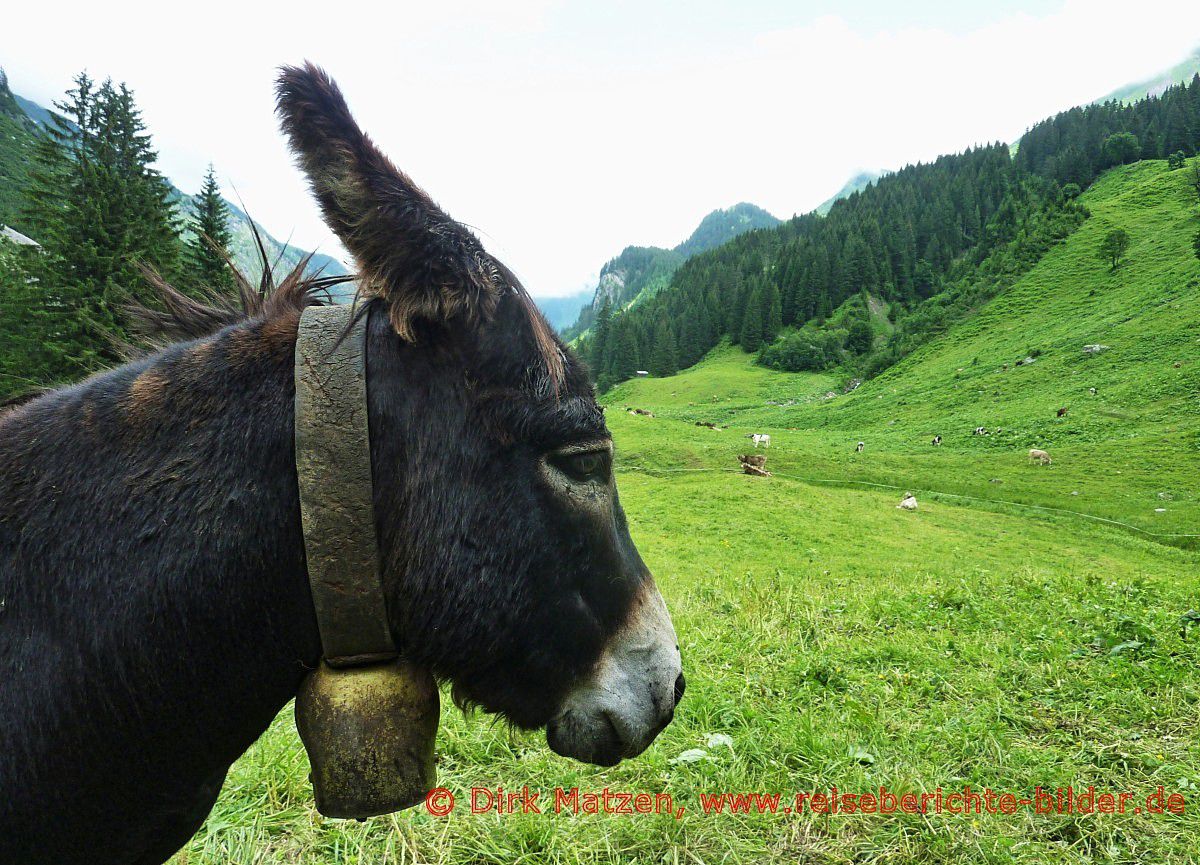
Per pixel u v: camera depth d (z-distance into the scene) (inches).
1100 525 1052.5
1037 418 1839.3
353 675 44.1
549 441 48.1
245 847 101.0
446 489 45.5
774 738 133.3
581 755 51.0
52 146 734.5
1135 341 2233.0
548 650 49.0
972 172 5777.6
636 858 102.5
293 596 45.5
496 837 105.9
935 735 134.4
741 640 213.3
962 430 1905.8
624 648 52.4
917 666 175.6
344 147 43.3
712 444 1622.8
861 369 3796.8
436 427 45.7
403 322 44.0
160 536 44.5
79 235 620.1
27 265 568.1
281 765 121.0
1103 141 4945.9
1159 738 128.7
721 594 339.6
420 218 45.1
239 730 48.8
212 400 46.8
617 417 1973.4
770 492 1072.8
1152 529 1034.1
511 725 52.6
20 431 48.0
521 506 47.0
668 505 992.2
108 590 43.9
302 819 109.2
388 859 99.9
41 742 42.9
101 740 44.3
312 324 45.5
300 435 42.6
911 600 263.4
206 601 44.6
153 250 618.2
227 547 44.6
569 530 48.8
